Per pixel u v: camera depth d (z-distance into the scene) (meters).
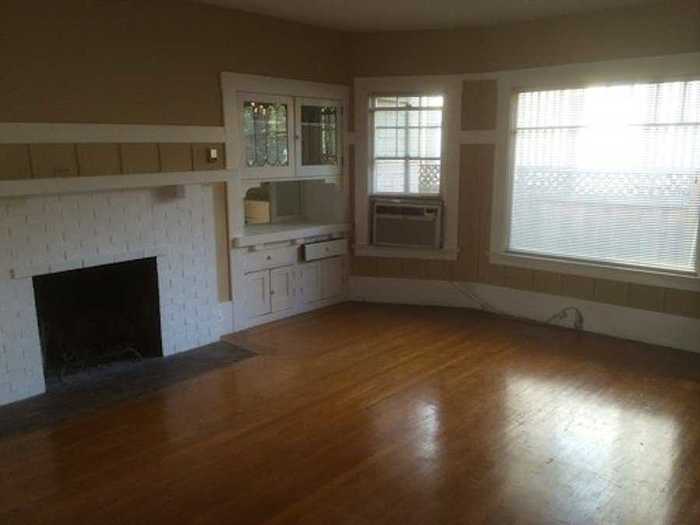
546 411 3.24
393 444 2.90
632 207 4.32
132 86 3.72
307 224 5.33
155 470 2.68
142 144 3.79
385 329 4.73
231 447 2.88
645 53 4.07
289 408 3.31
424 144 5.21
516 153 4.87
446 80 4.95
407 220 5.28
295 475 2.63
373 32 5.04
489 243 5.11
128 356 4.14
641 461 2.72
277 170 4.75
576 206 4.61
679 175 4.07
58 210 3.45
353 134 5.27
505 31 4.68
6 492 2.52
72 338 4.08
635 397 3.41
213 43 4.14
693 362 3.96
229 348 4.30
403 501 2.43
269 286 4.88
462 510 2.37
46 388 3.59
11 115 3.21
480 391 3.52
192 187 4.16
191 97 4.06
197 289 4.31
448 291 5.36
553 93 4.58
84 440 2.96
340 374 3.80
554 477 2.59
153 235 3.96
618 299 4.48
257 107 4.54
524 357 4.09
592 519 2.30
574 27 4.36
